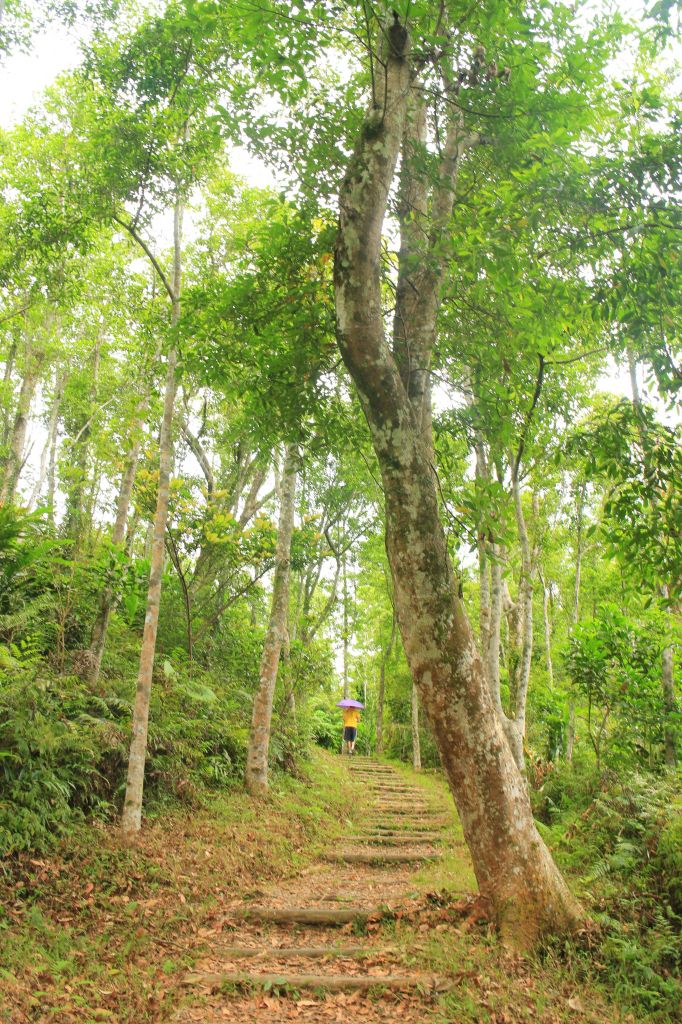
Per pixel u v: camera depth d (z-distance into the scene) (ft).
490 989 14.02
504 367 23.66
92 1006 13.10
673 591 21.43
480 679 17.30
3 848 18.35
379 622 87.81
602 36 23.29
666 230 19.20
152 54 27.86
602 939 16.15
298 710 53.62
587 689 32.89
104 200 28.99
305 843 29.99
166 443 26.78
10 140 41.24
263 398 25.09
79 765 23.54
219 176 40.88
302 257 22.71
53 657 30.71
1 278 33.71
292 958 16.25
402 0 16.22
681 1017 14.11
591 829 23.89
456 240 18.71
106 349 58.29
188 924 18.08
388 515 17.94
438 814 41.63
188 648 42.75
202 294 23.89
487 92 21.29
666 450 20.71
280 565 38.24
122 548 37.88
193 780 30.66
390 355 18.21
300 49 18.67
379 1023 12.82
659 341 20.06
